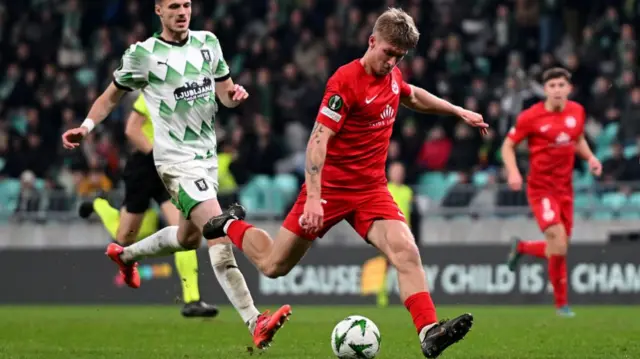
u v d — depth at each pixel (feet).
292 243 73.82
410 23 69.46
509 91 193.88
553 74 127.24
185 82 85.30
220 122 212.43
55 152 210.38
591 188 174.40
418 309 69.31
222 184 186.70
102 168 200.23
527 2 218.38
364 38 212.43
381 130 72.69
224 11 232.53
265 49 219.82
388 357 81.87
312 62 217.56
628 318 129.90
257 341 78.59
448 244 170.19
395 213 72.64
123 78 85.56
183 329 112.47
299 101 209.36
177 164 85.05
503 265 166.91
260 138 199.62
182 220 86.58
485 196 177.58
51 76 226.99
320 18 221.66
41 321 131.13
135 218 119.24
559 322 122.62
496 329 111.14
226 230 78.43
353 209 73.26
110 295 177.27
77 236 189.67
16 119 226.99
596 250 164.04
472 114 78.23
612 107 192.54
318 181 69.51
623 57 201.16
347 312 148.46
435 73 203.41
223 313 145.18
